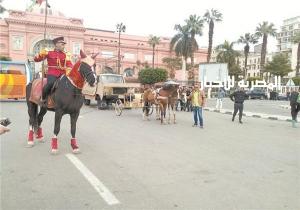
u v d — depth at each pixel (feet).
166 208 16.20
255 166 24.72
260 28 226.58
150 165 24.41
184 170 23.17
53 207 16.26
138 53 261.65
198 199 17.46
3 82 92.32
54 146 27.48
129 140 35.17
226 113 77.36
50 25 222.69
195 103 48.98
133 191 18.60
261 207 16.46
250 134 42.57
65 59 28.68
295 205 16.78
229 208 16.28
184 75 202.39
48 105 28.27
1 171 22.33
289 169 24.02
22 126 43.45
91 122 50.21
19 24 216.33
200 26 194.59
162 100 51.34
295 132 45.93
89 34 244.42
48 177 21.07
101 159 26.04
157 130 43.96
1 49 217.56
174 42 199.41
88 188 19.04
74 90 26.78
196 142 35.14
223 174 22.33
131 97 63.31
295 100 52.37
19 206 16.38
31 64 94.07
